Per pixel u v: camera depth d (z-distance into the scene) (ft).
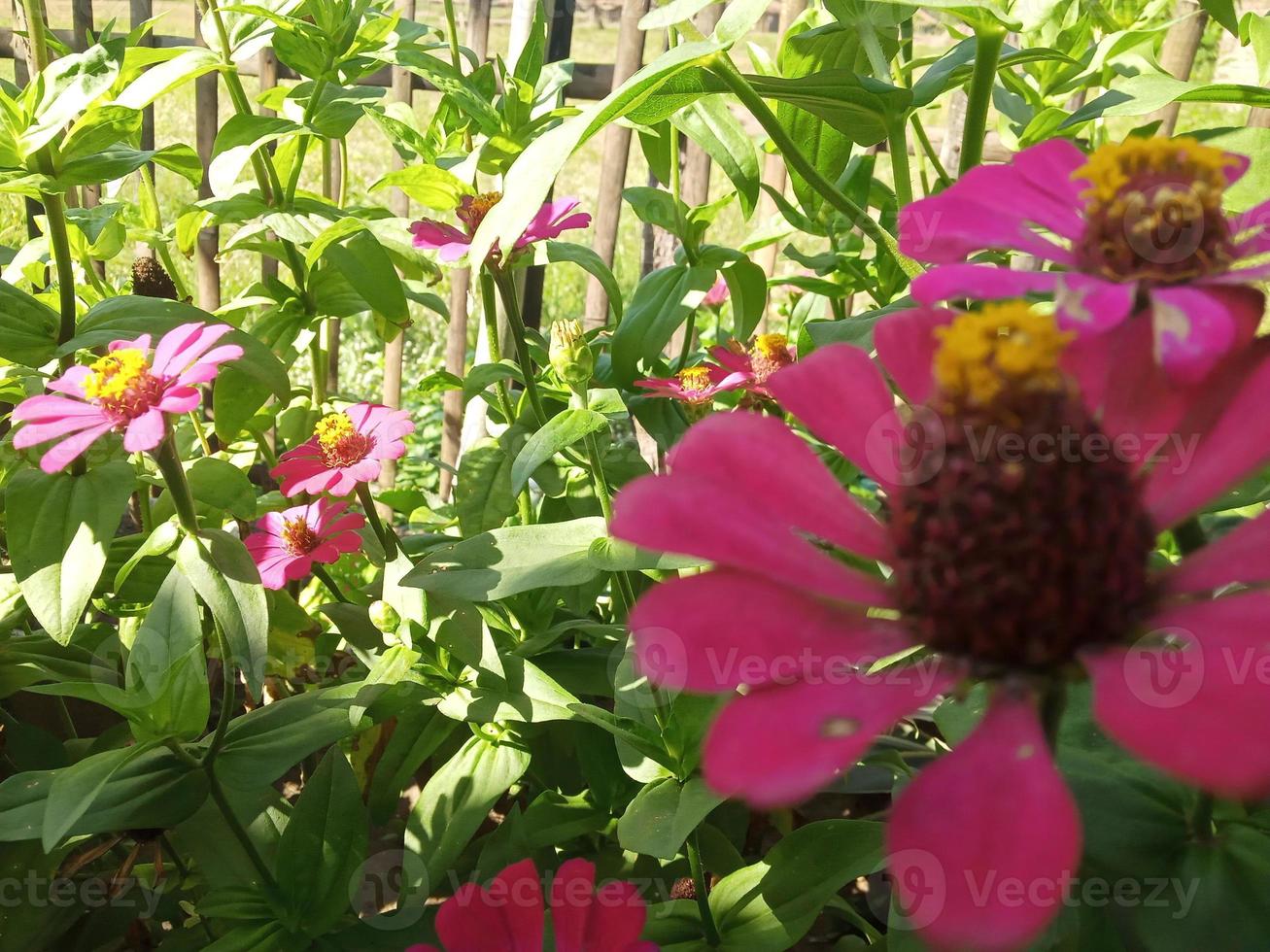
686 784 1.07
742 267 1.61
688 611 0.46
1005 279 0.53
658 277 1.57
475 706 1.25
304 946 1.11
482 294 1.52
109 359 1.03
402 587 1.21
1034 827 0.39
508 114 1.60
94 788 0.96
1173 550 1.10
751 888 1.11
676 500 0.47
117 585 1.13
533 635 1.36
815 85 1.01
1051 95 1.47
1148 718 0.39
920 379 0.53
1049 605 0.45
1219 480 0.48
